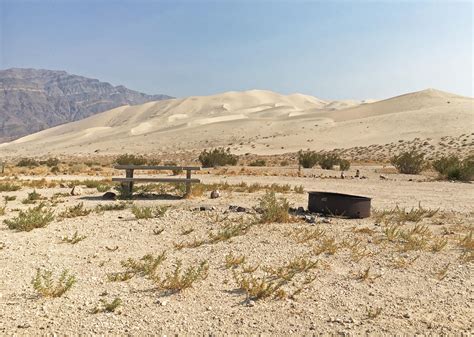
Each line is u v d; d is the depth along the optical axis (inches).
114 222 412.2
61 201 553.6
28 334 188.4
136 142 6023.6
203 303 226.1
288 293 239.6
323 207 459.5
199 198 590.2
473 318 211.8
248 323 203.8
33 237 354.0
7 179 906.7
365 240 351.3
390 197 635.5
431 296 238.7
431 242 347.9
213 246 330.6
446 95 6643.7
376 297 236.5
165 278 260.7
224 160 1660.9
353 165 1811.0
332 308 221.5
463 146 2746.1
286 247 327.6
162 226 394.6
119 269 277.0
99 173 1210.0
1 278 255.6
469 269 283.4
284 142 4010.8
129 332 193.0
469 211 498.3
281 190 688.4
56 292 233.1
